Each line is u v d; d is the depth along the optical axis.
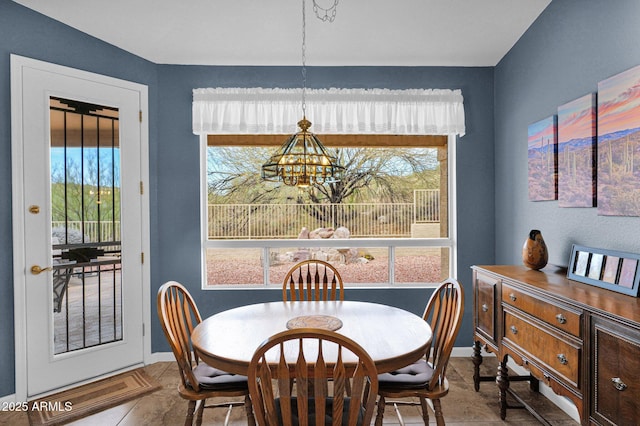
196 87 3.34
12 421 2.32
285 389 1.39
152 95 3.29
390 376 1.95
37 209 2.60
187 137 3.35
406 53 3.18
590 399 1.57
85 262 2.87
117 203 3.05
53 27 2.69
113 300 3.02
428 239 3.48
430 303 2.24
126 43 3.01
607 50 2.06
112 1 2.50
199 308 3.35
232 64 3.35
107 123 3.00
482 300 2.56
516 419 2.35
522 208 2.96
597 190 2.12
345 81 3.38
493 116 3.43
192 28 2.82
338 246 3.47
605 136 2.04
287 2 2.53
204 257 3.43
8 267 2.50
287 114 3.30
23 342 2.54
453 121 3.32
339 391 1.38
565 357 1.73
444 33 2.90
